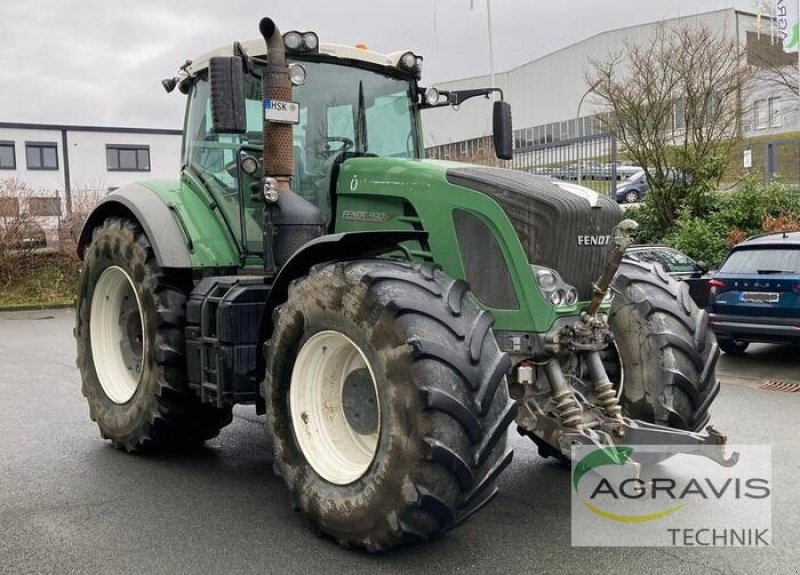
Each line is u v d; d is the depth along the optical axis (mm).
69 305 17703
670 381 4426
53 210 19984
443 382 3252
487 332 3523
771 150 17547
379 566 3521
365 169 4551
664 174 15453
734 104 15500
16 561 3604
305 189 4742
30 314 16562
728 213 14445
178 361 4852
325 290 3637
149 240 4945
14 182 20547
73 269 19469
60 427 6141
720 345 9867
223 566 3529
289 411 3908
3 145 35969
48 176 36906
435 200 4176
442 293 3531
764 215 14203
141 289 4992
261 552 3682
